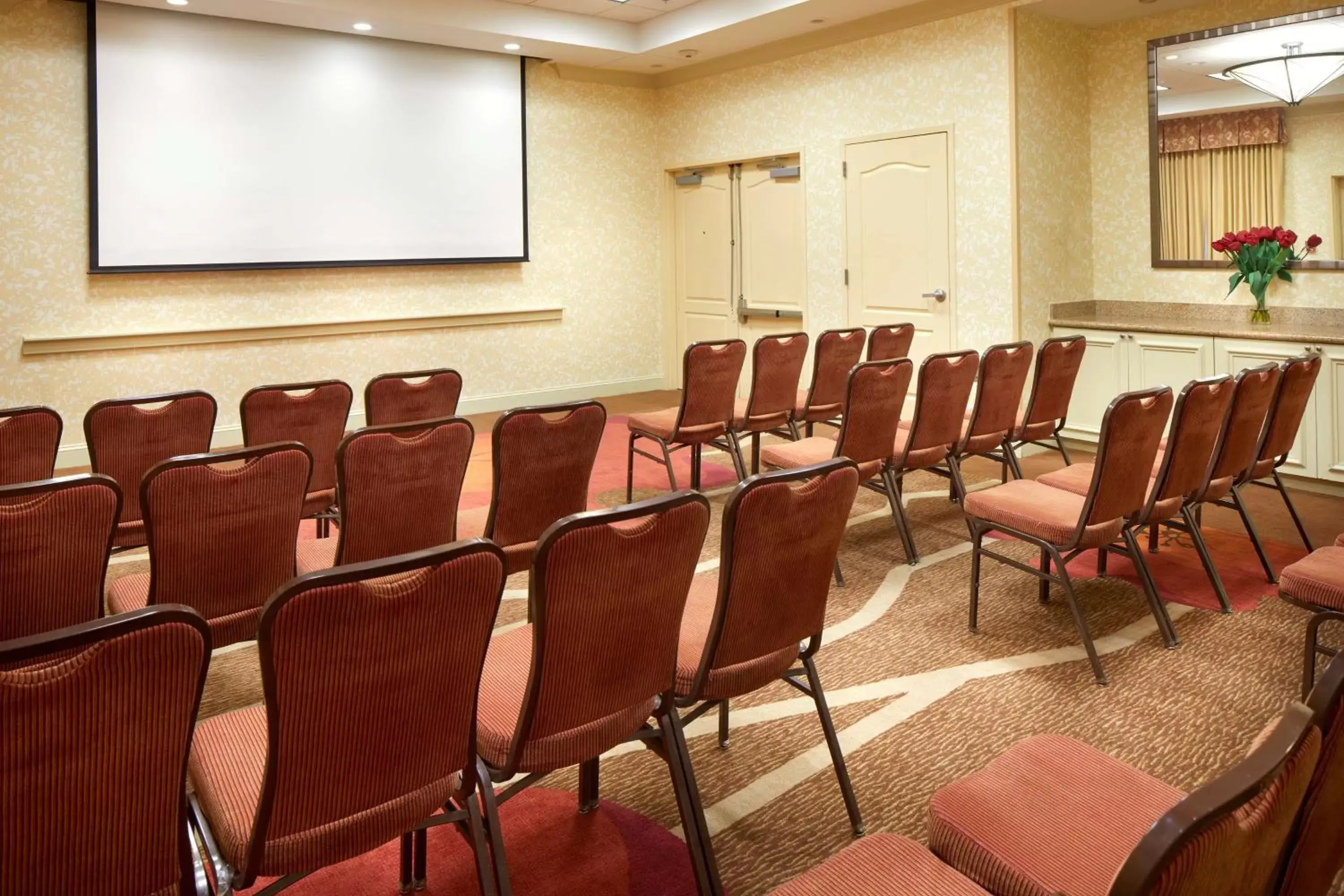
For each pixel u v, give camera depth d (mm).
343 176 7586
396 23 7168
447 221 8172
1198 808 867
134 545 3594
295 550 2699
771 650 2189
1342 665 1104
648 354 9781
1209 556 3889
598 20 8078
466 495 5734
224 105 6996
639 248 9555
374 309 7941
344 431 4020
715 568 4301
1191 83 6199
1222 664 3229
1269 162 5875
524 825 2398
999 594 3928
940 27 6723
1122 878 864
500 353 8734
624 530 1796
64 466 6680
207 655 1370
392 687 1573
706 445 7078
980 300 6730
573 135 8953
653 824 2402
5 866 1290
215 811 1641
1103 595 3879
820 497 2100
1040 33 6422
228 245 7117
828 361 5160
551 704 1814
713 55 8422
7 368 6434
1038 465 6227
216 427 7266
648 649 1938
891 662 3316
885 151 7262
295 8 6738
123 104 6602
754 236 8758
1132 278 6727
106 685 1292
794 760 2701
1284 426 3932
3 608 2262
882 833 1658
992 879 1496
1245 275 5820
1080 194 6805
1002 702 3002
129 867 1412
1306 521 4828
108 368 6793
